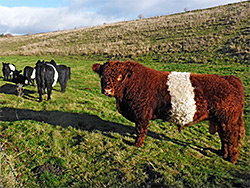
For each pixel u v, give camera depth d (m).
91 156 5.06
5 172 4.01
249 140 6.06
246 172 4.48
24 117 6.76
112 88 5.12
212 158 5.09
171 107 4.79
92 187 4.08
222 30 25.61
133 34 36.28
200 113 4.71
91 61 24.83
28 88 11.21
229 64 16.22
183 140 6.13
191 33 28.36
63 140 5.62
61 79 10.45
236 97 4.54
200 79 4.81
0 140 5.29
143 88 4.96
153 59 22.08
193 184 4.12
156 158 5.03
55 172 4.45
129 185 4.09
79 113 7.50
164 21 41.53
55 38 47.09
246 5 37.03
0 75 17.52
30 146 5.21
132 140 5.80
